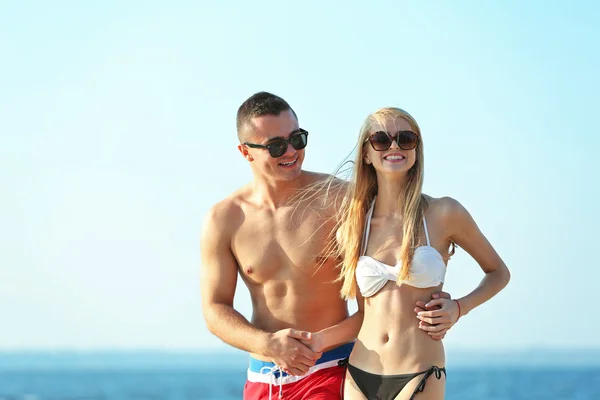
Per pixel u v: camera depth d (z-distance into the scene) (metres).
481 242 6.69
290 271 7.11
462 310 6.41
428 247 6.43
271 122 7.05
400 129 6.51
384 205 6.70
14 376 122.38
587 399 64.31
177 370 160.50
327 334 6.74
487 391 76.44
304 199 7.18
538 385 87.25
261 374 7.17
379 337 6.48
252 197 7.37
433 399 6.28
